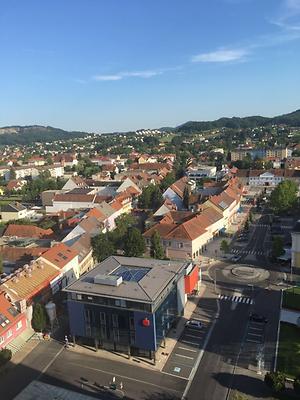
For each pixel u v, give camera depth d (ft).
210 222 466.70
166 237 415.03
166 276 267.39
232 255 415.85
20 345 261.24
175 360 238.89
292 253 366.22
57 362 243.19
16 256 377.71
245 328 269.44
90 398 190.80
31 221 611.06
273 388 203.31
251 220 545.03
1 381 227.40
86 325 252.42
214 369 228.63
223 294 323.16
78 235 435.94
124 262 293.84
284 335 258.78
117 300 238.27
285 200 554.46
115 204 590.14
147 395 210.59
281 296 313.94
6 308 265.34
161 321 248.11
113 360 242.58
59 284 331.98
